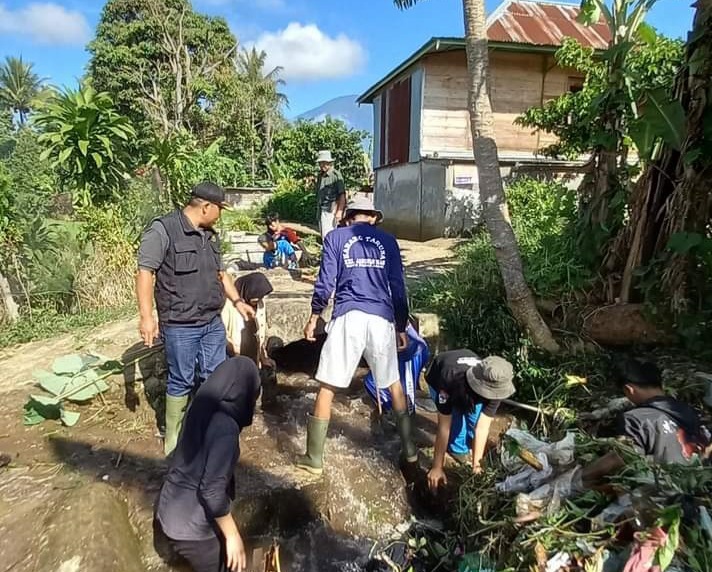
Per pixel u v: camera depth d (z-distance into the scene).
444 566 3.22
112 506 2.92
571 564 2.52
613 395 3.97
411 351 4.25
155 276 3.47
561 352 4.37
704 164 4.08
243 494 3.29
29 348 5.26
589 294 4.81
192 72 29.69
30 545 2.65
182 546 2.67
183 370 3.52
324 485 3.56
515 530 2.86
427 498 3.69
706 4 4.03
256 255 9.84
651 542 2.32
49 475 3.29
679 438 2.92
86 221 6.50
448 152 12.83
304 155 27.00
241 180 25.84
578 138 8.99
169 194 7.36
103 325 5.74
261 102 32.81
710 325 4.14
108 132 6.39
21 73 36.84
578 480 2.92
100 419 4.05
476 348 4.88
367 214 3.75
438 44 11.39
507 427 4.09
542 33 13.16
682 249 3.86
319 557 3.36
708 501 2.50
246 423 2.77
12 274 6.04
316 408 3.55
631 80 4.65
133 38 29.34
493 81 12.50
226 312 4.32
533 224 6.48
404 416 3.69
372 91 15.74
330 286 3.52
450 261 8.19
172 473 2.77
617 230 4.79
